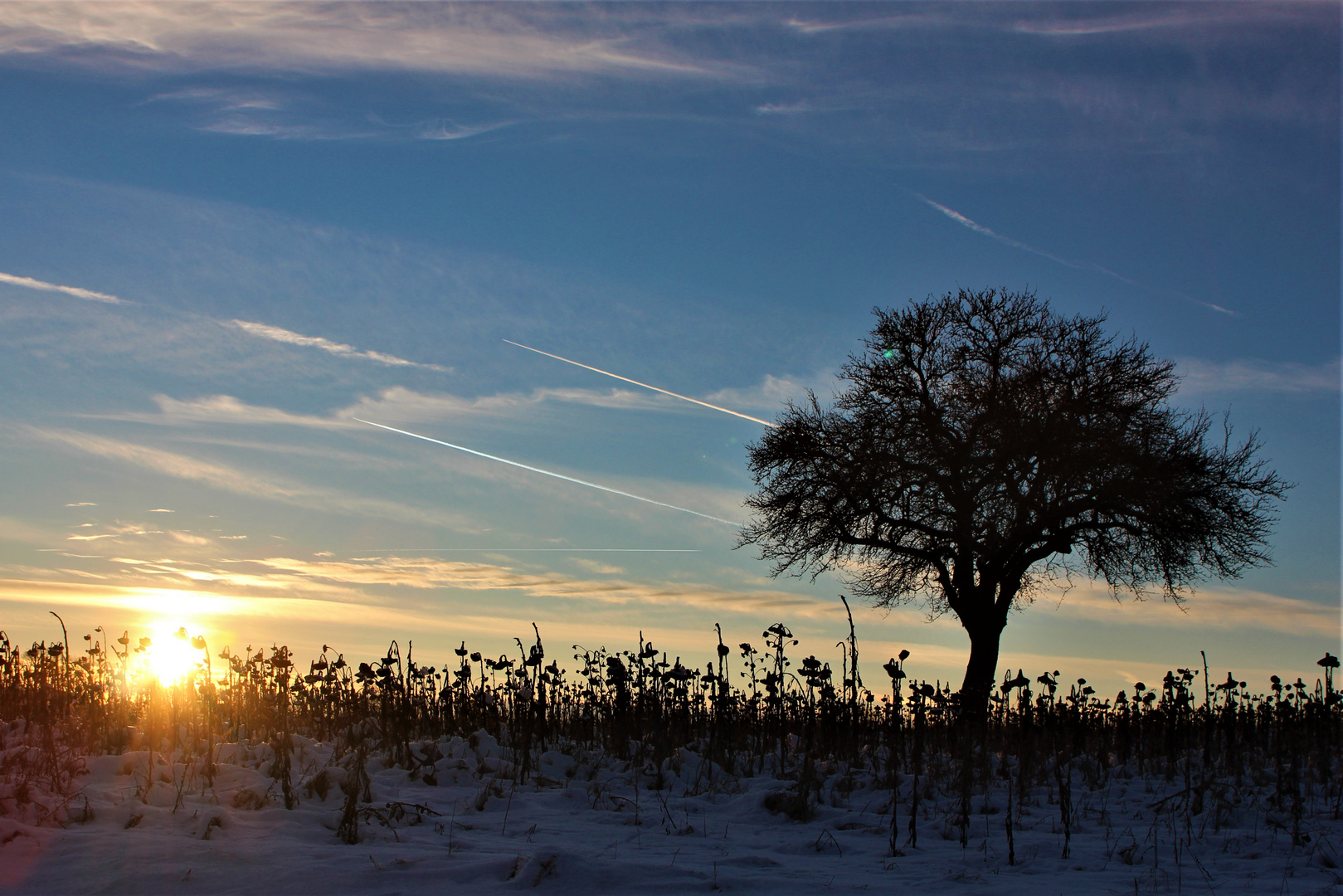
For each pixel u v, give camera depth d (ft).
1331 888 17.51
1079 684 43.60
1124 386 68.08
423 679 38.83
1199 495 64.54
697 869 18.60
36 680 33.27
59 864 17.24
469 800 25.48
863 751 35.78
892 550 71.36
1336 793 29.53
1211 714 38.65
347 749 31.22
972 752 34.22
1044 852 21.67
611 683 36.83
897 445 69.31
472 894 16.42
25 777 22.59
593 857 18.70
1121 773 34.14
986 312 73.00
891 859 20.75
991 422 67.77
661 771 30.63
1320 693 39.14
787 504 73.10
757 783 30.04
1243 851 21.83
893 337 73.77
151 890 16.14
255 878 16.90
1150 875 19.21
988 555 66.74
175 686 34.09
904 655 28.71
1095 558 68.64
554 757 32.12
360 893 16.37
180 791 21.68
